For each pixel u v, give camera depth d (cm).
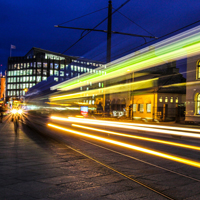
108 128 1750
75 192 412
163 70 3631
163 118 3005
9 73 11000
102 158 699
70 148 866
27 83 10431
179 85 3484
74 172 543
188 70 2447
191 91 2391
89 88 3681
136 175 524
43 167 586
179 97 3456
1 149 834
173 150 848
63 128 1703
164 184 462
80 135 1281
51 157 706
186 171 561
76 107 2945
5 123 2234
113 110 3881
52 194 402
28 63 10456
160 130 1451
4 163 623
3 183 458
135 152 799
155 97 3281
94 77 4128
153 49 3055
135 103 3588
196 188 441
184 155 756
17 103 4422
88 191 418
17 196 391
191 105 2372
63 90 3075
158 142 1051
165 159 692
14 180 477
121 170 565
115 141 1058
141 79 3531
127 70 3559
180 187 446
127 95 3653
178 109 2481
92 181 477
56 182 468
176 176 519
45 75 10306
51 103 3284
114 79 3872
